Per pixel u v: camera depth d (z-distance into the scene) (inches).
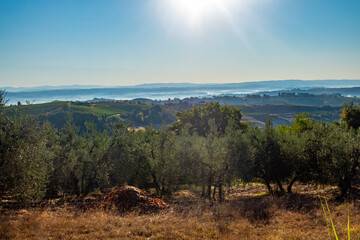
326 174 710.5
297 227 434.6
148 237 388.2
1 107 553.6
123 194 624.7
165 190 938.7
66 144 951.6
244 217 502.6
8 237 370.0
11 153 526.9
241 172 805.9
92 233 394.6
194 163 840.9
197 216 509.7
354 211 501.7
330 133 748.0
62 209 610.5
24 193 544.1
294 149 819.4
